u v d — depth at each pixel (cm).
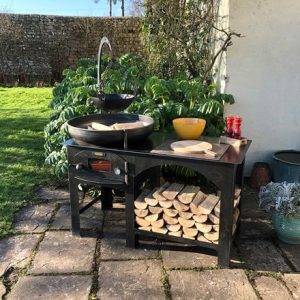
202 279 194
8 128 521
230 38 316
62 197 294
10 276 195
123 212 271
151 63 452
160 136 240
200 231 210
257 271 202
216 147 213
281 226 226
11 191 301
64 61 1050
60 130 307
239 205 236
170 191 217
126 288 186
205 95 337
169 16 443
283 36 318
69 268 202
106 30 1028
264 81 329
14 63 1035
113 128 217
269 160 347
